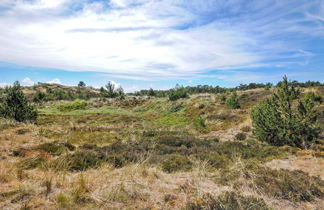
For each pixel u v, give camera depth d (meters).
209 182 4.06
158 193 3.36
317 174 4.85
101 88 53.53
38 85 85.56
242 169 4.68
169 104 29.30
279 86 9.47
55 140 8.38
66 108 30.95
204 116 20.52
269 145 8.93
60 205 2.68
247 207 2.88
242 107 24.61
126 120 20.56
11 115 13.02
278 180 3.96
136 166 4.64
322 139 9.40
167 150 7.45
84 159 5.27
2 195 2.86
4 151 5.71
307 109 8.29
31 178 3.68
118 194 3.12
